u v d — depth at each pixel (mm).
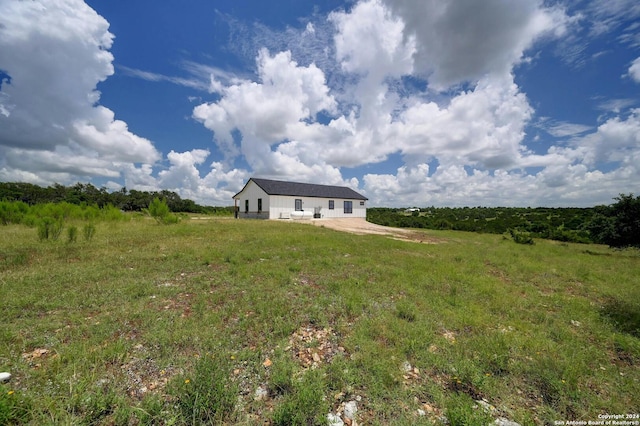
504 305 4828
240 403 2223
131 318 3600
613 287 6445
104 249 7707
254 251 8266
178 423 1980
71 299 4133
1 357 2654
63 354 2693
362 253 9242
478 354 3084
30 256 6660
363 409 2240
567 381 2625
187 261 6758
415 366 2875
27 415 1939
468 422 1958
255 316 3891
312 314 3973
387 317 3992
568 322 4305
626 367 3092
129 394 2264
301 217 25688
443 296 5160
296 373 2607
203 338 3166
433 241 15297
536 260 9570
